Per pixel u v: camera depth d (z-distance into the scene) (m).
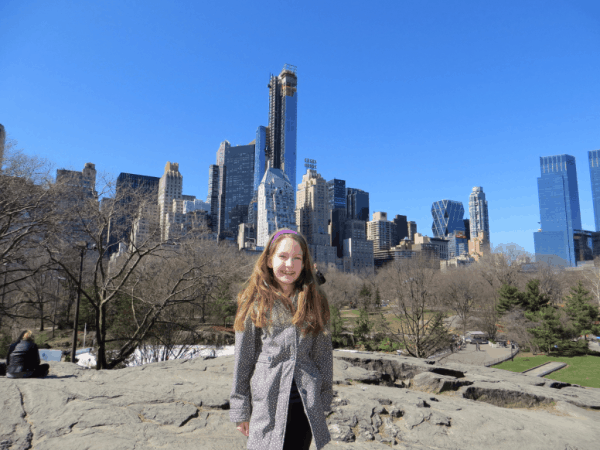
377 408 3.88
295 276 1.95
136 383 4.33
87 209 16.73
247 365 1.89
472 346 52.78
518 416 4.15
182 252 18.14
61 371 5.89
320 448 1.70
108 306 20.45
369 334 47.53
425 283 29.55
